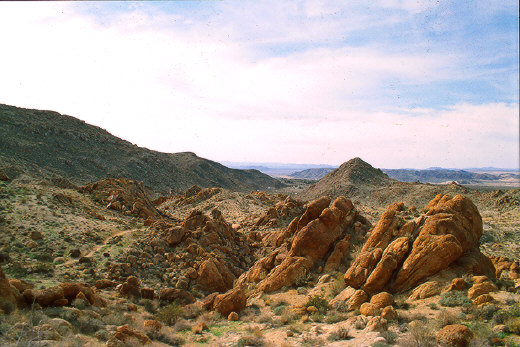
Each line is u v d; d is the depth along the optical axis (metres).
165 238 36.38
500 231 77.94
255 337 17.94
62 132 172.75
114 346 15.52
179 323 21.52
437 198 26.77
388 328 16.97
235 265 37.03
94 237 37.66
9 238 33.50
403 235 23.75
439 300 19.06
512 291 19.47
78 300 20.42
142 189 65.19
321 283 25.69
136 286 27.00
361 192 176.75
